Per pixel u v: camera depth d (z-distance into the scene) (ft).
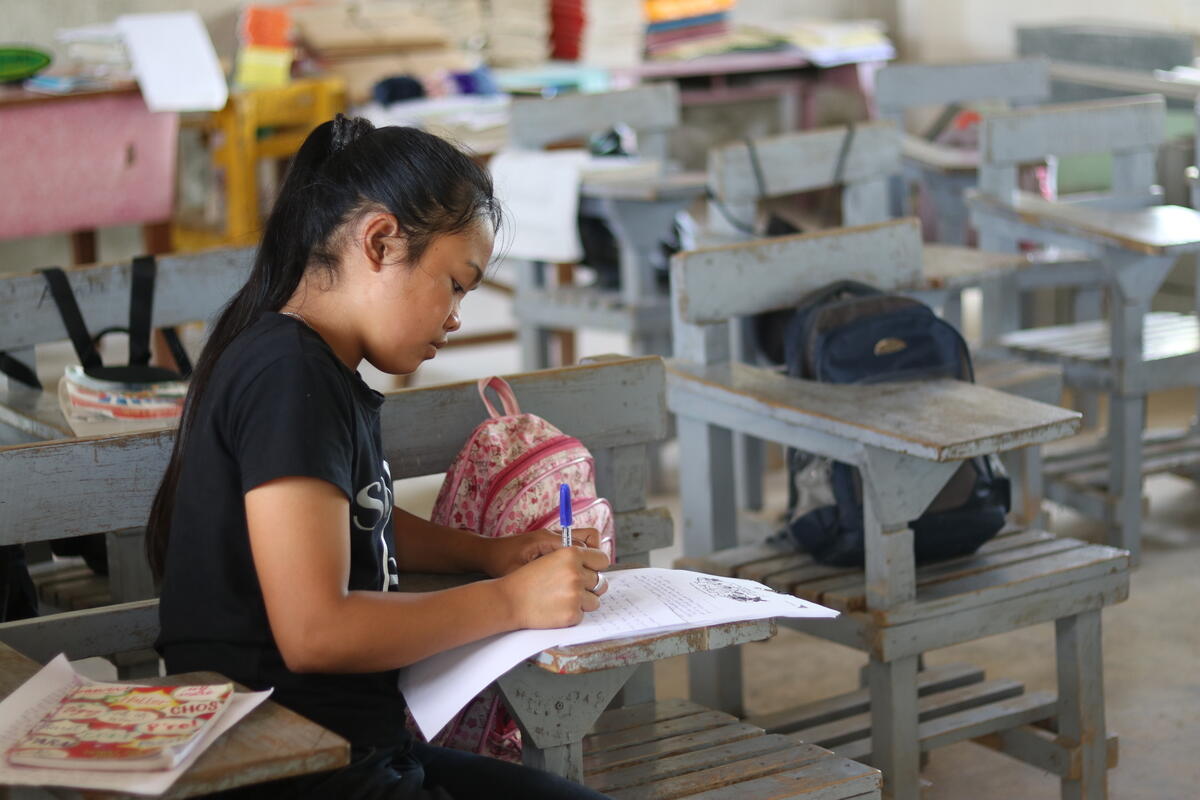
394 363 5.30
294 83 18.92
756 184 12.44
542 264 14.90
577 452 6.41
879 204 13.12
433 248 5.16
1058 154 13.57
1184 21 22.27
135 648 6.15
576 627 5.10
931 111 26.89
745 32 26.11
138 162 17.10
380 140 5.21
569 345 16.12
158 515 5.43
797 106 26.18
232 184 18.24
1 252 21.12
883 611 7.64
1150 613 11.35
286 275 5.25
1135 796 8.64
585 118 15.16
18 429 8.06
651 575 5.74
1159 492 14.21
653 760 6.43
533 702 5.38
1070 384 12.42
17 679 4.81
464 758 5.50
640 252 13.66
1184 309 17.51
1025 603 8.00
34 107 16.07
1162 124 14.10
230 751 4.16
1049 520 12.39
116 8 21.59
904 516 7.67
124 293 8.82
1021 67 17.07
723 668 8.96
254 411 4.82
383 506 5.26
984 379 10.98
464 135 17.56
